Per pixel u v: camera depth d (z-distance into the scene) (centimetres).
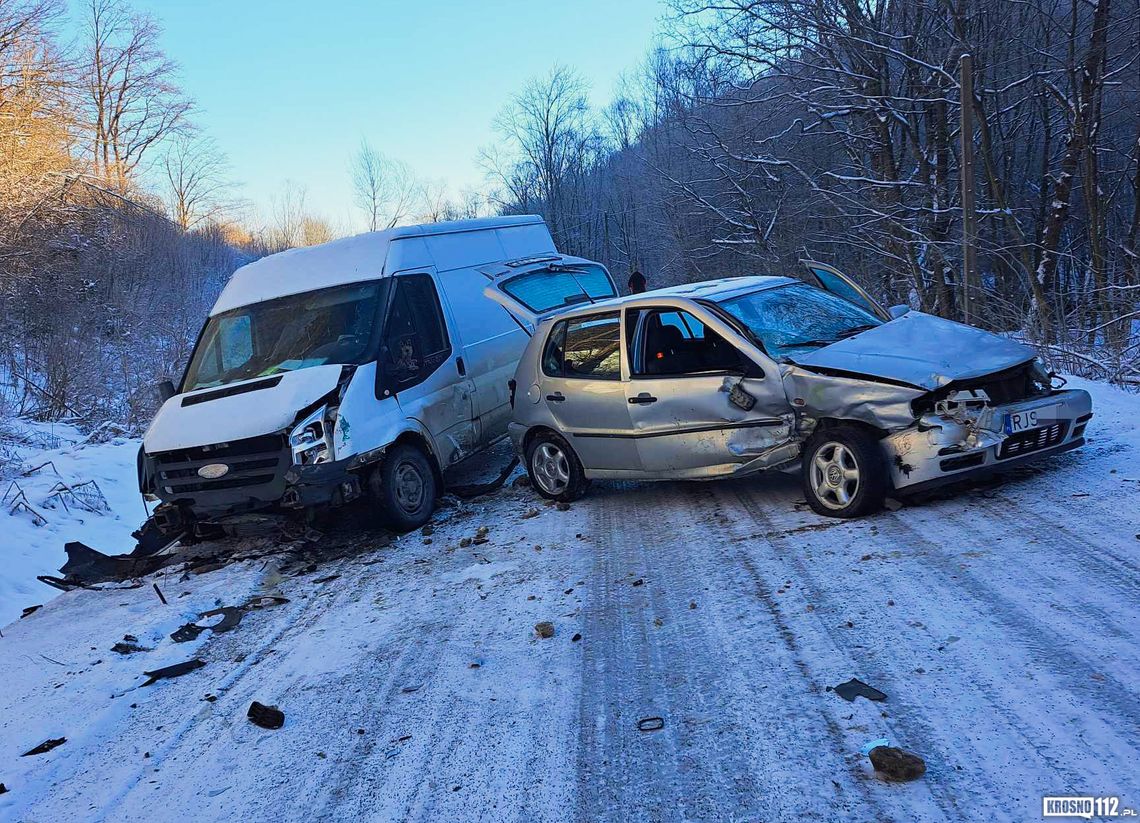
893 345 565
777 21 1828
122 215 2209
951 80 1616
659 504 659
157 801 339
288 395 643
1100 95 1677
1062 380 577
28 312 1700
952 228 1744
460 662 425
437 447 742
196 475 648
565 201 4709
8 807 351
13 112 1808
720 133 2147
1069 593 381
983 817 251
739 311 611
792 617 409
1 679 507
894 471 520
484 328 851
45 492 982
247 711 407
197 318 2306
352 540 693
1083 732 281
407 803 310
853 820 259
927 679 331
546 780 311
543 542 609
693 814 277
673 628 425
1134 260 1689
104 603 635
